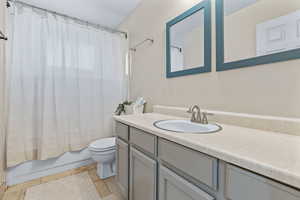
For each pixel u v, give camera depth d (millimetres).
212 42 1145
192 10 1281
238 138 687
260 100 885
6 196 1387
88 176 1752
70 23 1910
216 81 1119
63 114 1840
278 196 395
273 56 821
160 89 1689
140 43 2014
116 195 1418
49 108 1731
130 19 2238
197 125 1034
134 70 2207
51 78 1756
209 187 585
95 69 2100
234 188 499
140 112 1814
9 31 1526
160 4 1657
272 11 827
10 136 1524
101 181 1649
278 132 775
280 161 438
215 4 1112
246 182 464
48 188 1518
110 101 2230
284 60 784
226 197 525
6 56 1498
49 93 1734
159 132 833
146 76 1935
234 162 489
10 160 1521
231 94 1027
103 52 2178
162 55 1649
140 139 1043
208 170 580
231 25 1016
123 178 1291
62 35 1837
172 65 1501
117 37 2287
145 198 996
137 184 1089
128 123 1170
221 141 641
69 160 1915
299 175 351
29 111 1631
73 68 1917
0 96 1349
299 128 710
